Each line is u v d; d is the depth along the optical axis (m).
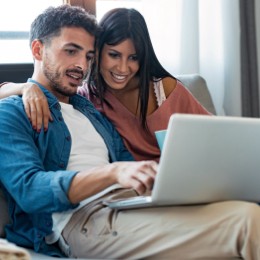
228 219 1.29
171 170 1.23
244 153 1.30
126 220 1.43
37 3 2.58
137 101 1.99
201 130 1.21
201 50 2.93
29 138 1.56
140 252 1.40
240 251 1.28
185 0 2.77
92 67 1.94
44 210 1.44
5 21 2.53
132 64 1.92
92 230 1.48
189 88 2.44
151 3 2.70
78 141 1.73
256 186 1.40
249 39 3.04
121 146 1.92
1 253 1.07
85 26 1.75
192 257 1.33
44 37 1.75
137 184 1.32
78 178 1.41
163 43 2.74
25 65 2.13
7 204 1.62
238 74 3.02
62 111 1.75
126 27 1.86
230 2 2.96
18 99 1.64
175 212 1.37
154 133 1.98
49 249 1.55
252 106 3.09
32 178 1.44
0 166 1.50
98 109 1.97
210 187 1.32
